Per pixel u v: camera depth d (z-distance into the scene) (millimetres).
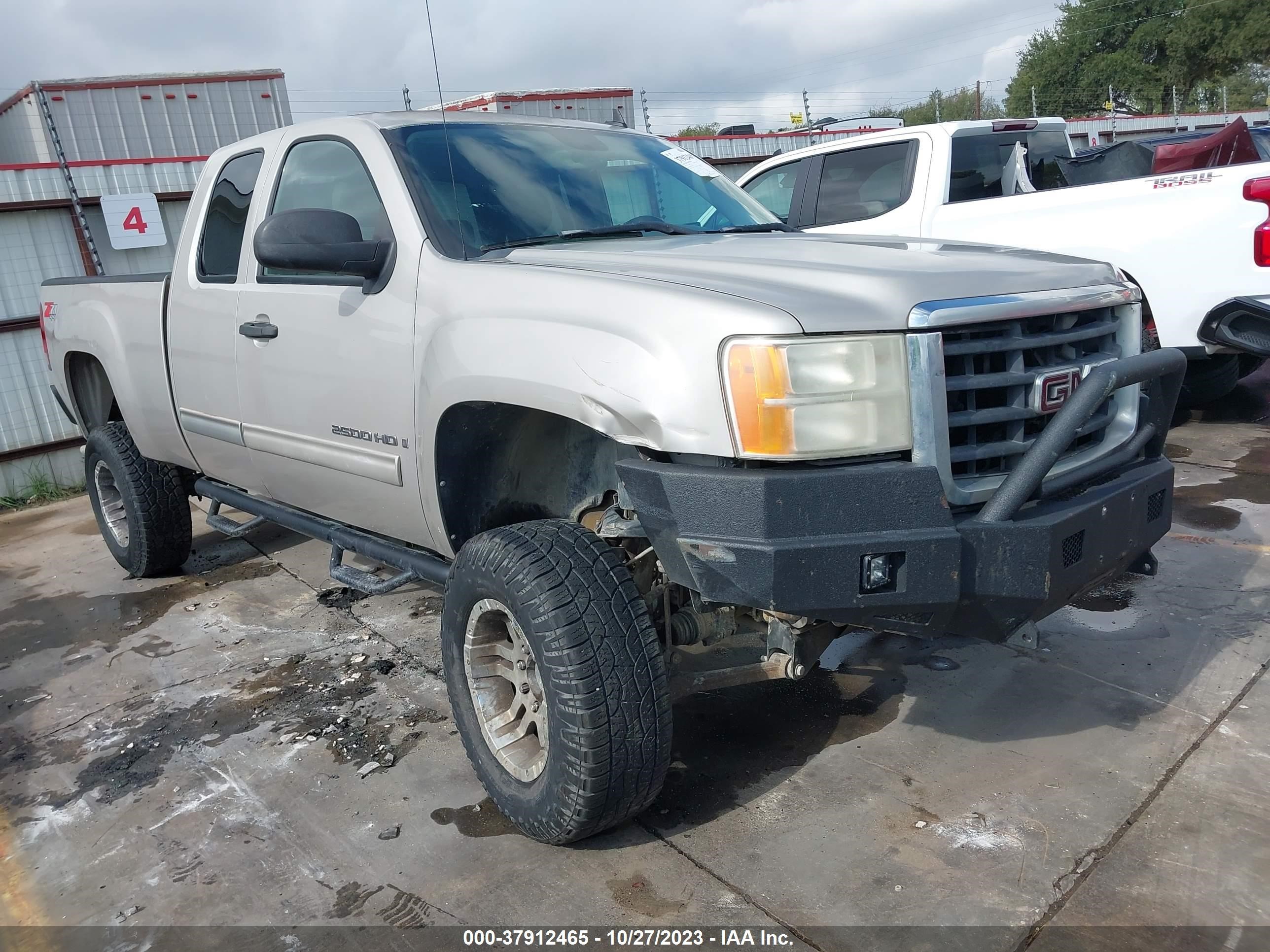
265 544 5559
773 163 7262
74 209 7945
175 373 4008
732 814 2656
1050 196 5785
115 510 5164
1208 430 6266
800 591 2010
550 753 2381
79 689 3814
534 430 2838
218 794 2957
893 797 2680
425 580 3166
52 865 2666
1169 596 3830
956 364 2195
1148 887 2252
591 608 2318
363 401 3000
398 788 2914
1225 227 5180
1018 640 2531
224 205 3789
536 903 2350
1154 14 50469
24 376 7727
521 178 3137
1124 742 2861
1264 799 2541
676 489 2113
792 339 2025
